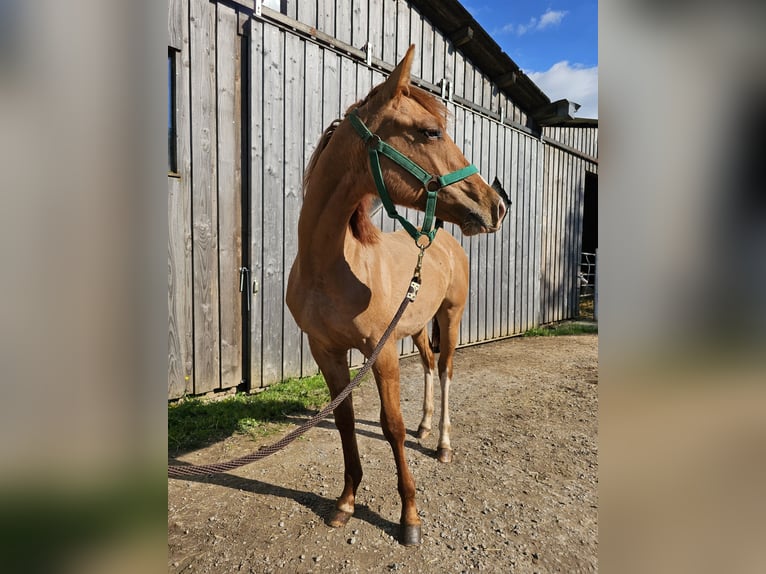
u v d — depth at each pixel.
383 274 1.92
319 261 1.74
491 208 1.53
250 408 3.25
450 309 2.75
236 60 3.51
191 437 2.75
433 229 1.72
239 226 3.62
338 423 1.94
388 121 1.55
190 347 3.36
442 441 2.59
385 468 2.43
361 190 1.66
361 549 1.75
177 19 3.14
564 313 8.00
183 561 1.66
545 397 3.77
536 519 1.96
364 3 4.38
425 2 4.91
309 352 4.11
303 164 3.95
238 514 1.98
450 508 2.04
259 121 3.62
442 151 1.54
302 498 2.12
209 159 3.40
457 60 5.52
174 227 3.22
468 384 4.15
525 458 2.58
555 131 7.34
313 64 3.96
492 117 6.00
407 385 4.07
